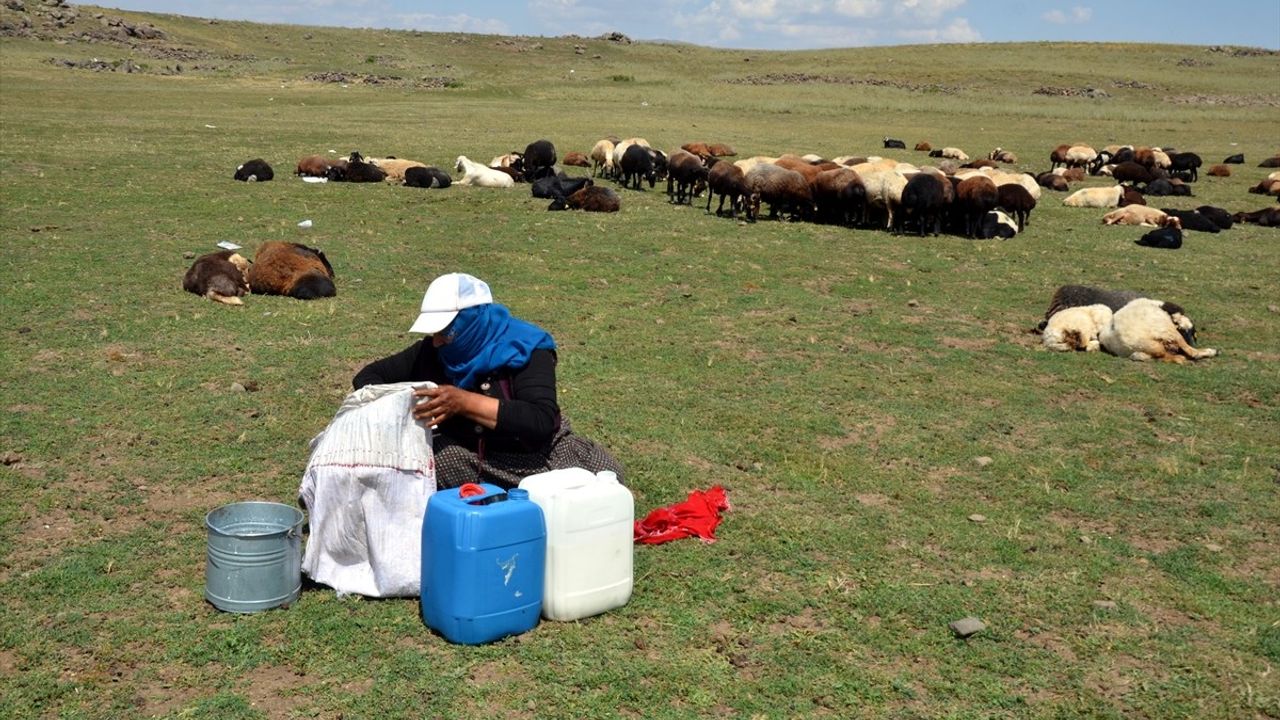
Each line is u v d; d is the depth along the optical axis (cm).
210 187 2002
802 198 1927
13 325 1006
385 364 570
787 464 733
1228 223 2133
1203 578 573
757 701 438
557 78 7369
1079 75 7862
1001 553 597
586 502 489
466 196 2116
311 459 531
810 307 1254
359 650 463
